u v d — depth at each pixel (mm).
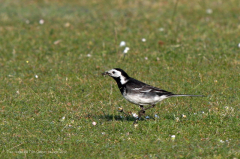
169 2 27922
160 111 12320
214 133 10344
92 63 17219
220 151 9203
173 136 10055
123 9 26781
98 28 22562
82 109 12656
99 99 13609
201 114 11570
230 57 17016
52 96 13703
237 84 14281
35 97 13680
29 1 29359
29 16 25594
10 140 10289
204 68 15961
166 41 19625
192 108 12320
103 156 9289
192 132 10422
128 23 23375
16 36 21500
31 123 11430
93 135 10461
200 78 14891
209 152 9219
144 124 11070
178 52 17906
